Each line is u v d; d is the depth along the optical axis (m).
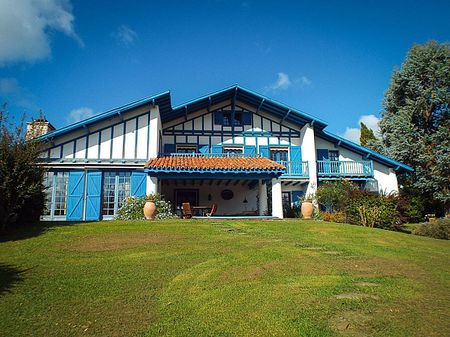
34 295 5.36
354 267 7.03
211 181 19.03
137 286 5.77
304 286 5.80
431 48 29.20
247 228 11.31
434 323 4.52
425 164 27.16
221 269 6.66
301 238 9.83
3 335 4.22
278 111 21.00
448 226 14.01
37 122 11.20
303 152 21.12
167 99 17.81
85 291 5.54
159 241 8.90
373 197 15.76
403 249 9.04
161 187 19.95
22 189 9.84
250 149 20.83
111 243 8.60
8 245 8.23
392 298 5.39
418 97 28.80
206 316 4.69
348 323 4.50
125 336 4.19
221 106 21.11
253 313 4.76
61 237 9.13
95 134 16.88
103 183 16.70
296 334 4.20
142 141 17.12
